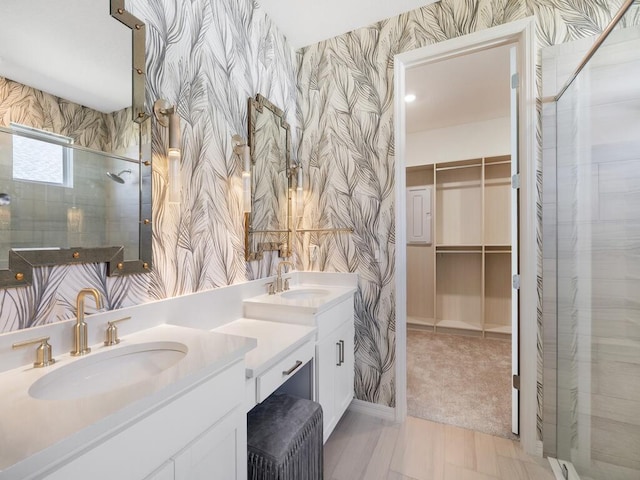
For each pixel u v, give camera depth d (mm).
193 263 1327
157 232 1167
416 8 1832
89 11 956
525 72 1592
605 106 1348
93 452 530
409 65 1906
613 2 1443
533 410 1593
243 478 937
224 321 1458
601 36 1288
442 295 3721
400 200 1902
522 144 1623
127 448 586
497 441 1697
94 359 873
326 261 2127
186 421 721
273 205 1901
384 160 1942
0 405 586
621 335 1308
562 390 1523
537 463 1529
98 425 521
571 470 1444
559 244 1535
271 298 1659
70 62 910
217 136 1457
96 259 965
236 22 1598
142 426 616
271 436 1078
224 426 852
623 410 1305
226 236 1520
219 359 810
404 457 1572
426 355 2912
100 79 981
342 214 2072
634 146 1276
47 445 457
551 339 1559
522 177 1626
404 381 1908
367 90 1986
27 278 811
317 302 1537
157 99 1162
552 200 1553
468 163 3438
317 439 1243
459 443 1681
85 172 943
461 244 3562
